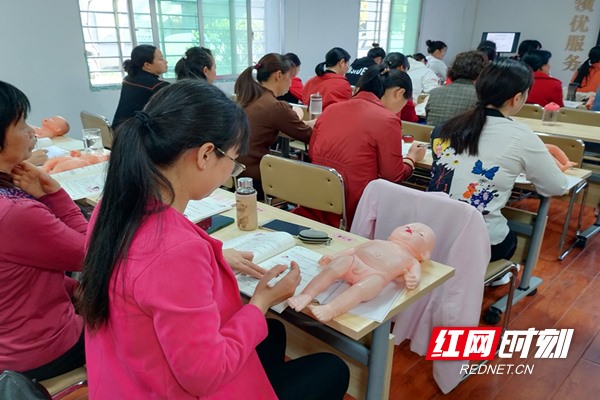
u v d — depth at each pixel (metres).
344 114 1.95
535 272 2.45
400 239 1.07
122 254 0.62
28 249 0.96
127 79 2.99
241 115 0.71
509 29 7.71
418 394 1.63
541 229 2.01
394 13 6.71
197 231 0.70
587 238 2.79
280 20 5.09
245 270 1.04
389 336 1.06
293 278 0.89
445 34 7.72
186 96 0.65
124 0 3.92
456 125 1.69
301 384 0.99
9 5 3.25
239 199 1.30
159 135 0.63
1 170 1.04
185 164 0.67
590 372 1.74
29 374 1.05
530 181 1.71
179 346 0.60
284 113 2.29
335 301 0.89
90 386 0.73
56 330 1.08
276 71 2.34
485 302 2.16
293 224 1.38
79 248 1.02
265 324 0.77
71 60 3.67
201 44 4.59
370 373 1.09
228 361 0.66
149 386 0.66
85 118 2.91
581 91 5.08
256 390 0.79
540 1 7.27
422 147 2.21
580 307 2.14
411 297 0.97
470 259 1.36
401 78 1.99
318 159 2.04
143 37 4.14
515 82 1.56
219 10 4.63
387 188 1.46
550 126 3.04
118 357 0.67
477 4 7.97
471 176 1.64
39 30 3.44
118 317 0.63
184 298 0.60
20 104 1.01
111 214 0.64
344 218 1.79
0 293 0.98
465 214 1.32
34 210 0.96
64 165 1.91
